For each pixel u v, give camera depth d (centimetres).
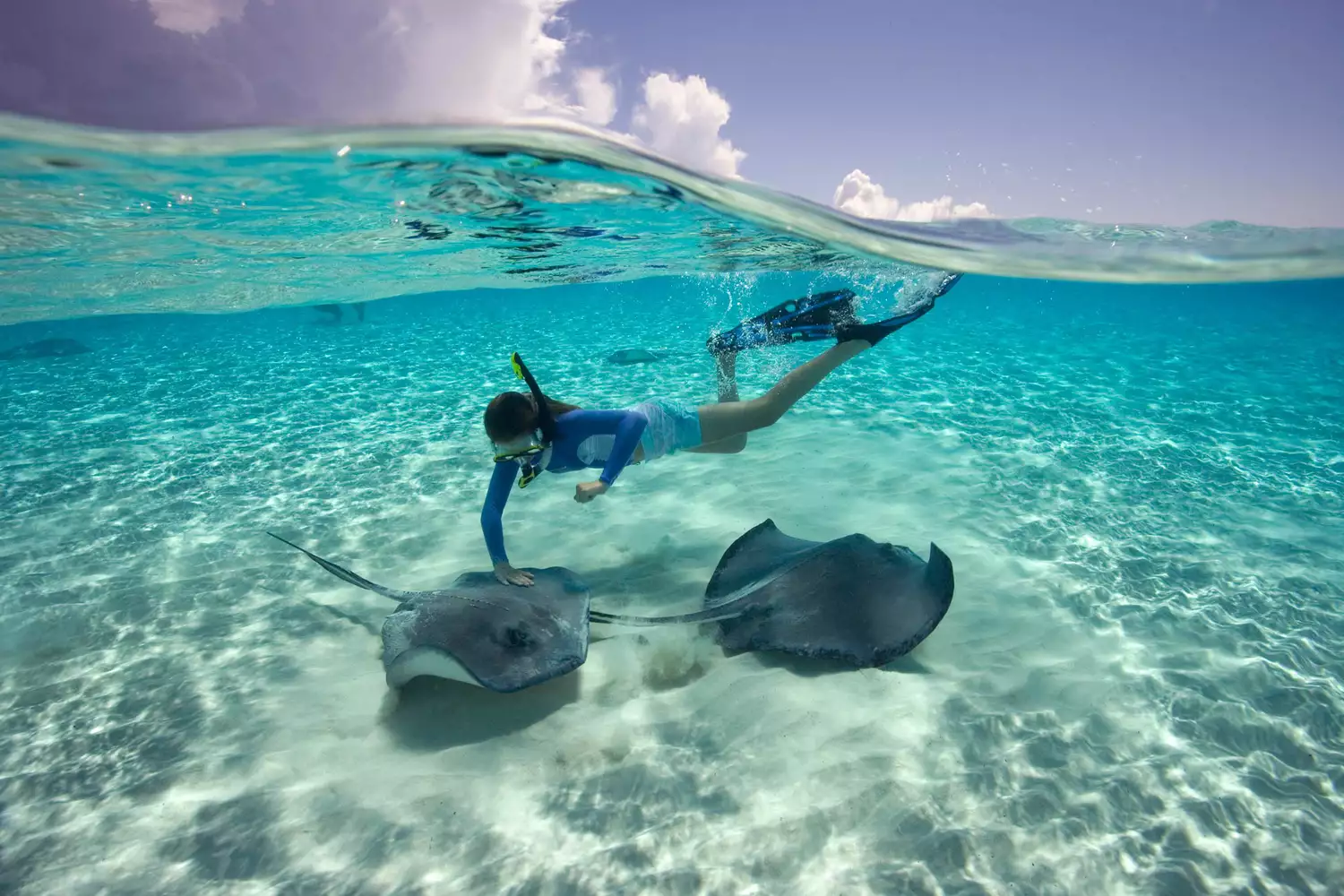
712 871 267
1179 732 352
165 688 404
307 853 280
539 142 594
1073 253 823
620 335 1989
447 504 693
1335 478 768
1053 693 381
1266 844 282
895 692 373
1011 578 525
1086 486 735
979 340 2062
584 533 622
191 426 1002
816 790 306
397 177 673
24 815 306
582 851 277
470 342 1844
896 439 891
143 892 264
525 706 370
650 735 345
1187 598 497
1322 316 3938
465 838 285
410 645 357
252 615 491
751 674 389
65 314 1694
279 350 1770
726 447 561
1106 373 1455
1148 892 259
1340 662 415
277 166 631
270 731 358
